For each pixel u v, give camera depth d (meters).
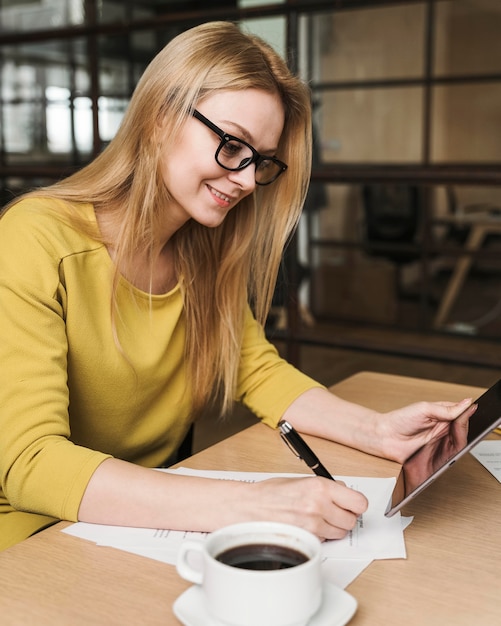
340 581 0.76
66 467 0.92
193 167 1.14
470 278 5.32
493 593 0.75
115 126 5.34
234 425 3.28
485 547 0.85
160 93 1.14
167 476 0.91
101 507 0.89
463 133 5.80
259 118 1.12
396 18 5.40
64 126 5.29
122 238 1.19
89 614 0.70
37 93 5.37
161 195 1.20
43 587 0.75
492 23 5.48
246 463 1.08
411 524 0.91
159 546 0.83
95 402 1.21
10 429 0.97
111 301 1.19
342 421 1.19
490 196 5.44
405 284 5.44
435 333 5.26
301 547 0.67
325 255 5.67
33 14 5.38
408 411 1.12
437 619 0.70
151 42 5.42
